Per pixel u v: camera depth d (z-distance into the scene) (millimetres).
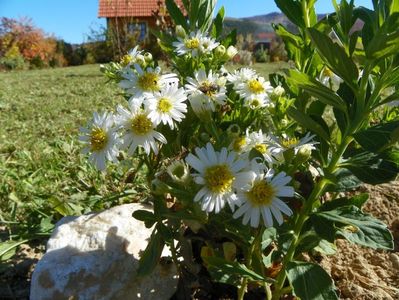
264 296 268
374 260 300
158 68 230
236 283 225
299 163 208
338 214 208
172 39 291
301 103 268
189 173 203
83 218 282
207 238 282
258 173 194
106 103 974
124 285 251
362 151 230
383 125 196
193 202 198
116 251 258
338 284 277
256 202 191
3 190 405
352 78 197
